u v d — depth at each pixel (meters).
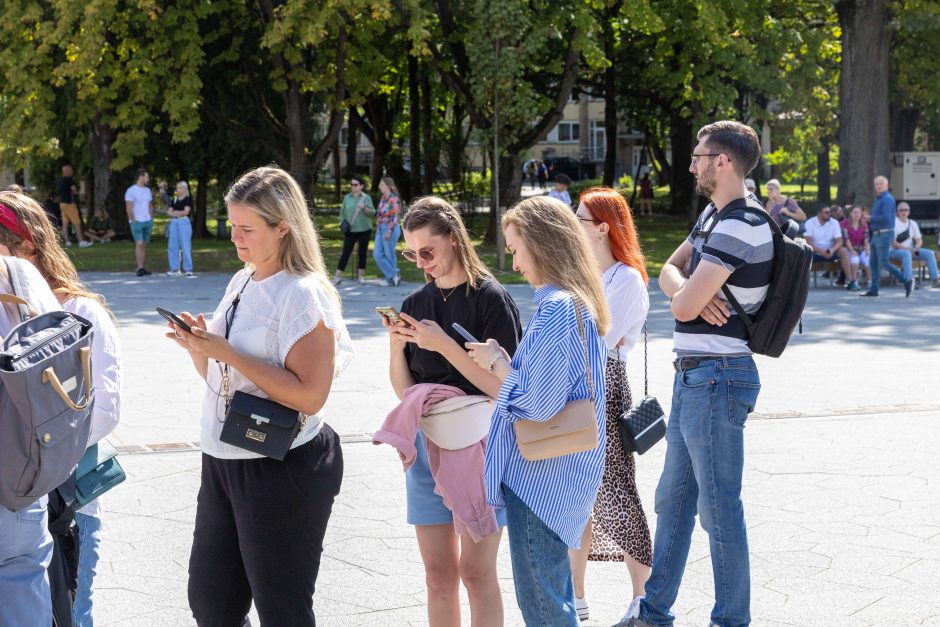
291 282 3.51
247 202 3.46
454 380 3.95
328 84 25.34
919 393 9.43
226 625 3.64
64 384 2.87
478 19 21.88
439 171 36.22
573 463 3.51
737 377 4.13
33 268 3.19
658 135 44.56
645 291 4.65
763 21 26.42
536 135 25.33
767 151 50.94
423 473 4.01
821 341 12.63
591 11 24.38
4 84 24.61
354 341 12.23
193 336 3.36
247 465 3.46
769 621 4.50
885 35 25.45
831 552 5.34
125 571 5.07
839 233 18.95
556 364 3.41
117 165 23.56
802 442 7.63
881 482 6.59
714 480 4.14
